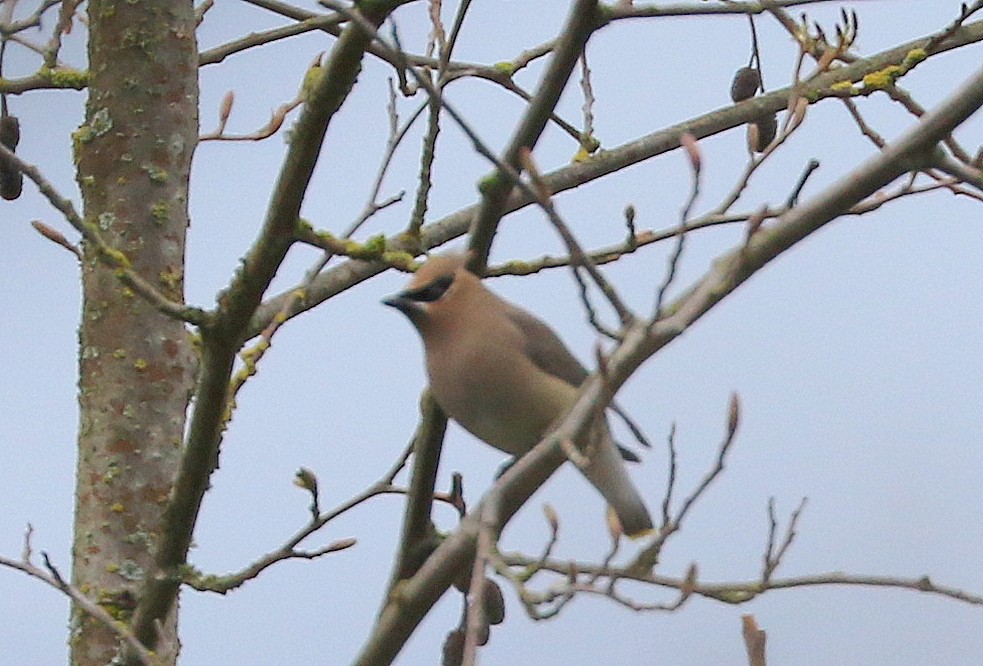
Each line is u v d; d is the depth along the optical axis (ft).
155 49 37.17
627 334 23.77
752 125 30.81
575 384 34.60
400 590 26.99
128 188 36.70
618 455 34.60
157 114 37.04
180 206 37.11
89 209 36.91
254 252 28.48
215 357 28.78
